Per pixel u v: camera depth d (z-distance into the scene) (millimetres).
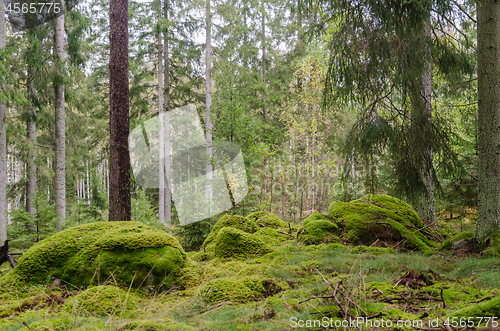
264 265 4188
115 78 5926
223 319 2387
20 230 7082
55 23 11086
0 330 2197
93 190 14492
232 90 9133
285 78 16812
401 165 6242
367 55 5730
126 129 5918
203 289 3109
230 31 16125
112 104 5906
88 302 2725
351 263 4000
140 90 15633
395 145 6051
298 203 12047
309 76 13000
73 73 11977
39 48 10781
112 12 6000
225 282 3221
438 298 2607
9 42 10633
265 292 3162
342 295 2467
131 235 3619
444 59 6453
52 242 3588
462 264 3938
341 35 5918
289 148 12922
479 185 4902
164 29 14648
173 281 3445
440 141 6074
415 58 5641
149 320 2223
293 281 3400
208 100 14055
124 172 5852
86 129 14688
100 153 17062
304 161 12852
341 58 5957
